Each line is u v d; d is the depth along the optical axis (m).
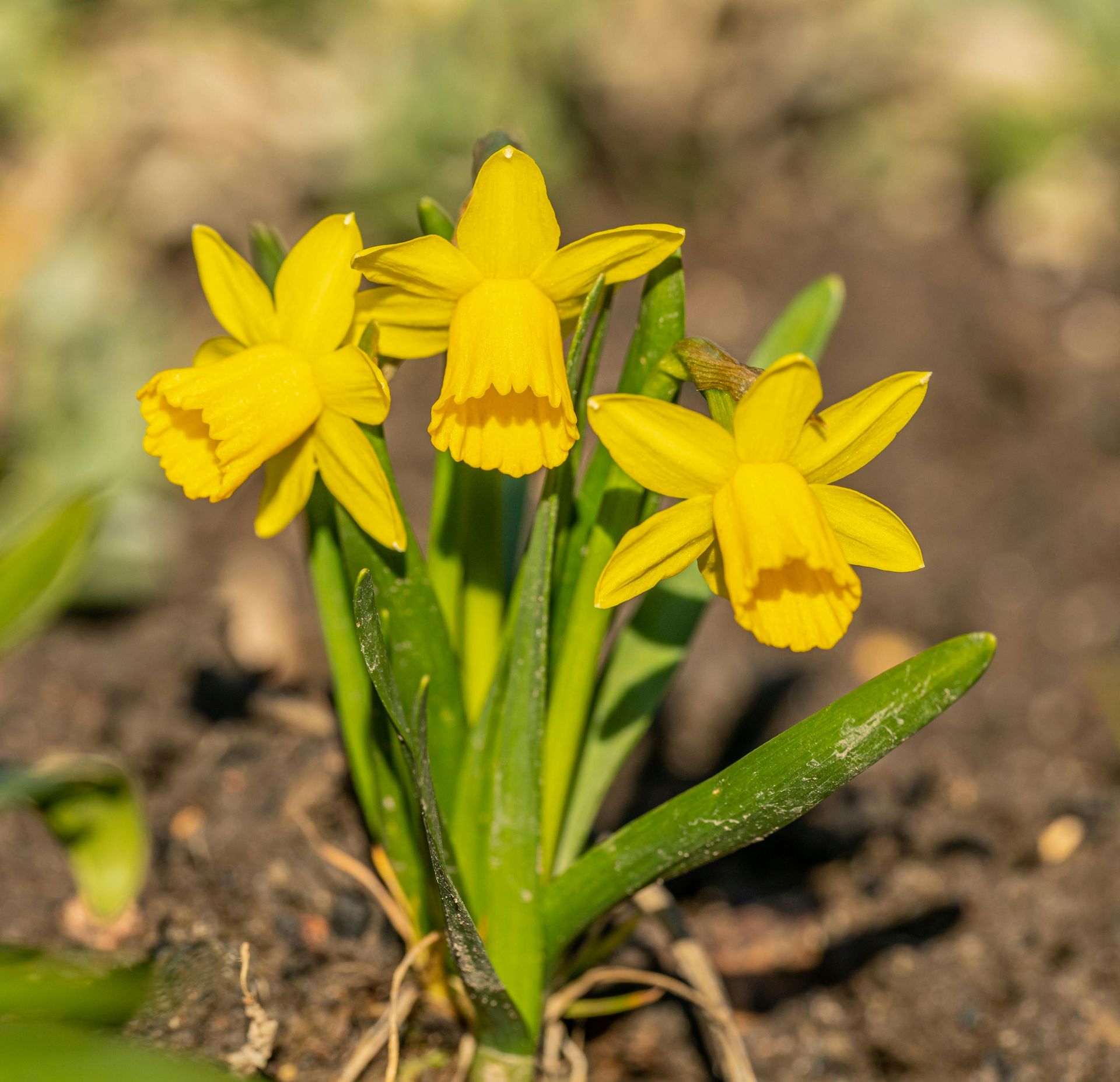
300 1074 0.51
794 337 0.53
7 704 0.64
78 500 0.54
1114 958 0.55
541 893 0.48
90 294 0.95
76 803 0.53
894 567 0.46
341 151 1.12
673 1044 0.54
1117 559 0.86
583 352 0.47
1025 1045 0.54
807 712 0.74
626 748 0.51
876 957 0.56
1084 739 0.70
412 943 0.51
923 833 0.60
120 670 0.67
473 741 0.48
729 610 0.81
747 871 0.60
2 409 0.88
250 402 0.44
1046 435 0.95
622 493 0.47
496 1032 0.49
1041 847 0.59
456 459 0.45
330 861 0.54
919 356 1.00
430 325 0.45
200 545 0.83
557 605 0.49
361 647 0.44
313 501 0.48
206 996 0.50
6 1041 0.42
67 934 0.54
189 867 0.55
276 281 0.45
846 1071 0.54
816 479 0.45
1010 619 0.82
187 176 1.09
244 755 0.58
